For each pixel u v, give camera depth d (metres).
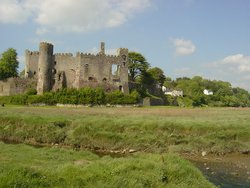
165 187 22.73
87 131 46.97
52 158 31.31
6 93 108.00
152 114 70.12
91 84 111.38
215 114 76.25
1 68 118.88
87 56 112.12
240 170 34.47
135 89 118.62
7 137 48.16
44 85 110.12
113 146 43.94
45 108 85.50
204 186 24.19
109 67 114.56
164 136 46.03
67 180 21.34
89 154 34.44
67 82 113.62
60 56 114.12
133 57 132.88
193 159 39.59
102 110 81.50
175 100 142.38
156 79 138.50
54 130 48.50
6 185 19.36
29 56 117.75
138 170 24.34
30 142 46.47
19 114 57.47
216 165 36.66
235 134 47.56
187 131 49.06
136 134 46.41
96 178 22.20
